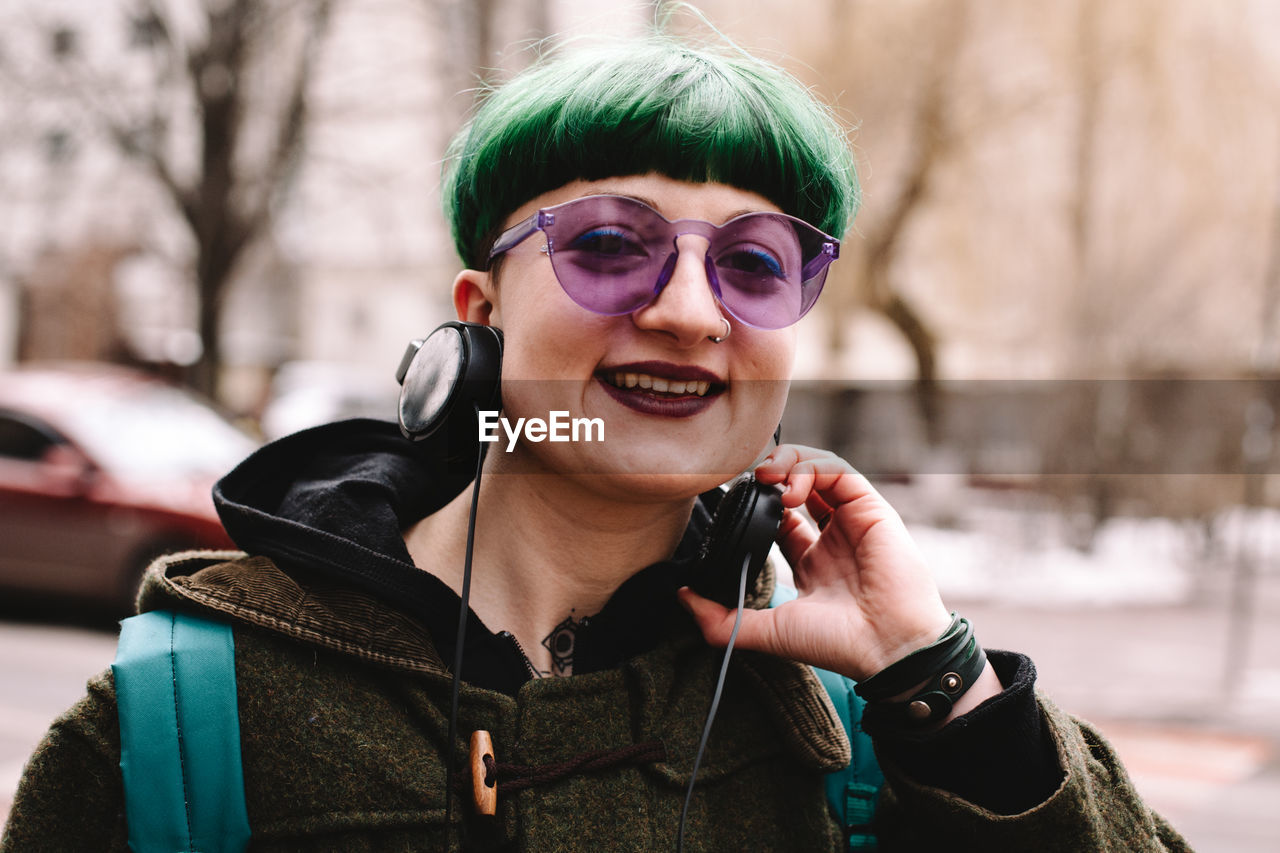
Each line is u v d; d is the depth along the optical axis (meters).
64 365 17.31
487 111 0.95
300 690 0.85
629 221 0.84
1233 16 12.43
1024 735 0.90
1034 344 14.10
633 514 0.93
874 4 13.09
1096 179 13.17
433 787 0.83
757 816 0.93
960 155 13.48
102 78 11.07
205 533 5.84
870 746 1.06
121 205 13.48
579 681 0.88
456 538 0.99
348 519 0.96
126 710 0.83
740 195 0.88
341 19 11.02
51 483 6.06
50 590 6.04
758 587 1.01
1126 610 9.94
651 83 0.86
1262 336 13.02
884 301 13.83
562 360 0.85
